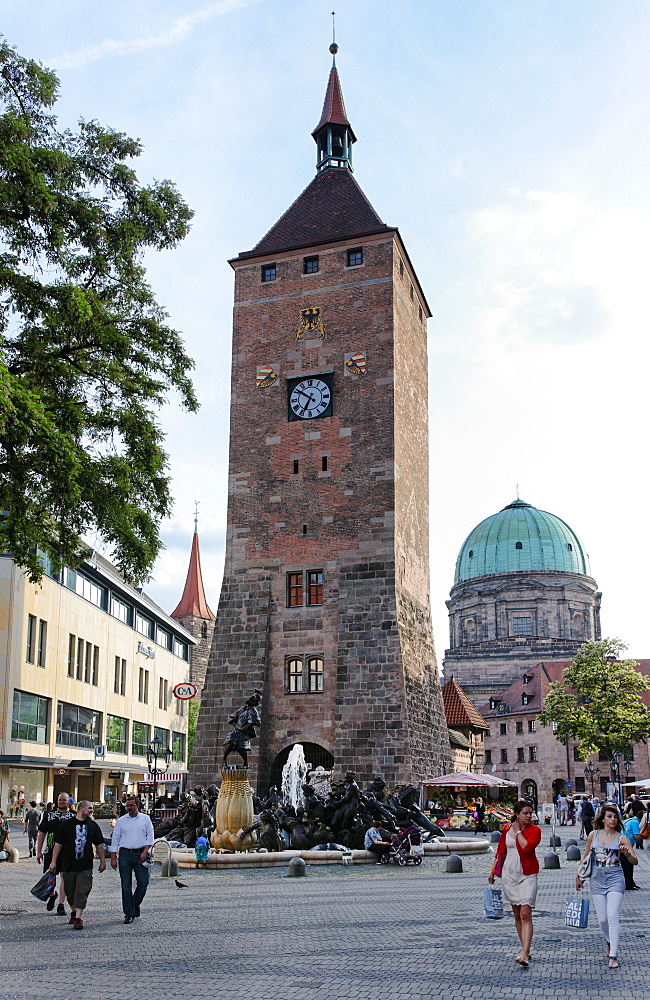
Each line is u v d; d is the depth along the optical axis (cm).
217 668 5269
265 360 5725
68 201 2936
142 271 3206
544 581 13950
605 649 9531
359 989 1298
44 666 6481
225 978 1373
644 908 2202
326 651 5138
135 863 1944
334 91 6525
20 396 2441
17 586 5950
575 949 1619
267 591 5334
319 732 5034
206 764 5116
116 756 8200
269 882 2794
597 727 9206
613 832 1546
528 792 12212
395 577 5131
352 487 5344
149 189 3192
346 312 5625
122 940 1702
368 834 3394
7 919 1961
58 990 1293
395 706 4888
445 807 5475
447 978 1370
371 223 5778
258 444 5600
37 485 2747
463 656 13812
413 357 6003
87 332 2888
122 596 8538
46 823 2055
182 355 3203
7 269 2808
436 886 2664
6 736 5828
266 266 5884
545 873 3172
